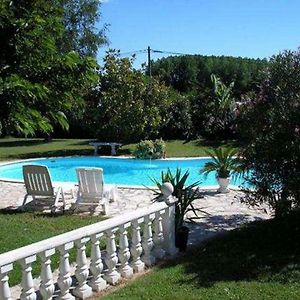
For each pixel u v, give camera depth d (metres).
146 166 22.58
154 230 7.21
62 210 11.04
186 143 29.12
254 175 8.34
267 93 8.25
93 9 34.66
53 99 5.35
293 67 8.10
